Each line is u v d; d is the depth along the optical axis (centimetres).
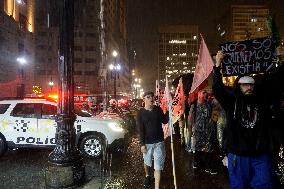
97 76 9106
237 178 417
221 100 436
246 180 418
